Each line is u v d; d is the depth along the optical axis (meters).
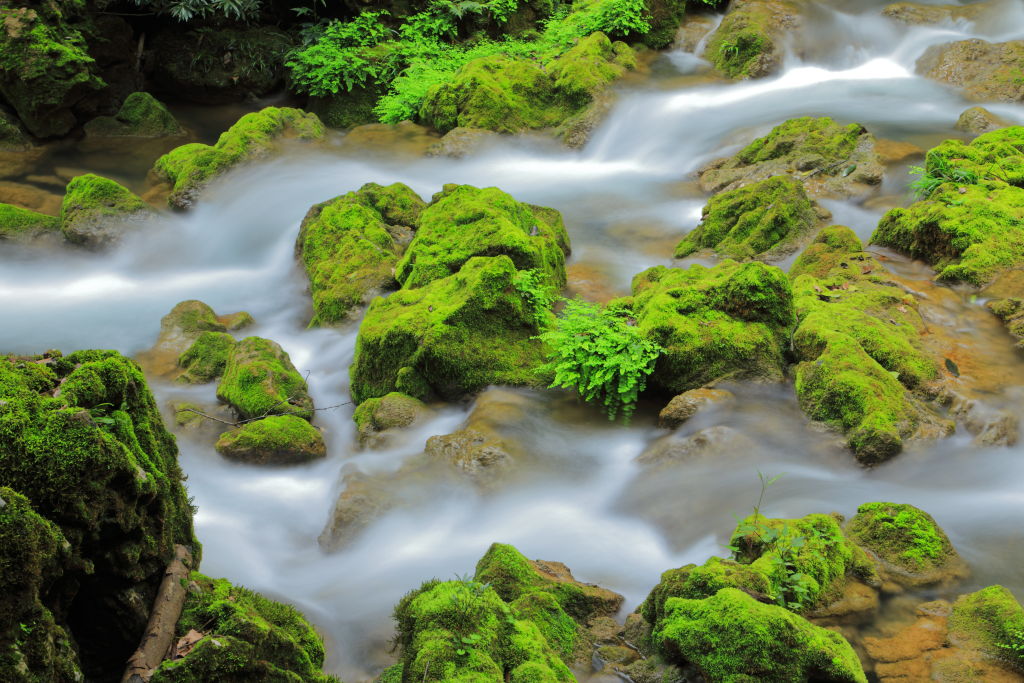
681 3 19.34
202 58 20.06
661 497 6.73
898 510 5.79
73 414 3.58
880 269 9.83
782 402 7.75
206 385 9.45
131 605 3.87
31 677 3.16
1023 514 6.20
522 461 7.30
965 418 7.38
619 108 16.91
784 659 4.33
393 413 8.21
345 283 10.70
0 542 3.10
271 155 15.61
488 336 8.70
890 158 13.07
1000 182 11.05
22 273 12.73
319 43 19.52
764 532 5.37
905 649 4.82
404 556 6.42
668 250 12.05
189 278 12.86
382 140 16.88
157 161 16.02
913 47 17.66
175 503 4.54
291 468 7.86
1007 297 9.09
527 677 4.21
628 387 7.98
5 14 17.00
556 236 11.73
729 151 14.88
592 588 5.50
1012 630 4.74
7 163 16.58
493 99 16.59
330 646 5.41
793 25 18.30
